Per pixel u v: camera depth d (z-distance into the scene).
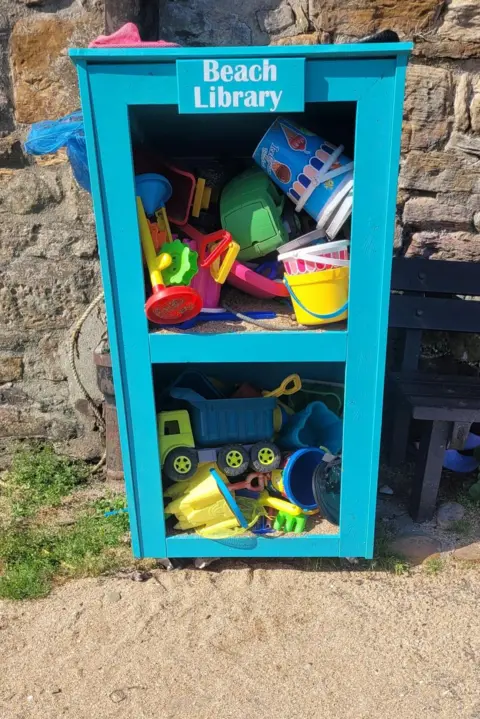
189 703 1.60
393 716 1.56
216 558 2.09
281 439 2.09
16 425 2.66
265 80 1.44
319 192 1.65
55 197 2.38
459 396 2.18
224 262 1.70
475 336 2.67
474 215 2.50
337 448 2.11
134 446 1.84
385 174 1.53
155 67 1.46
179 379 2.12
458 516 2.27
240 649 1.76
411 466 2.59
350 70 1.44
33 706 1.60
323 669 1.70
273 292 1.83
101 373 2.33
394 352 2.64
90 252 2.44
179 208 1.83
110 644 1.79
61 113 2.31
